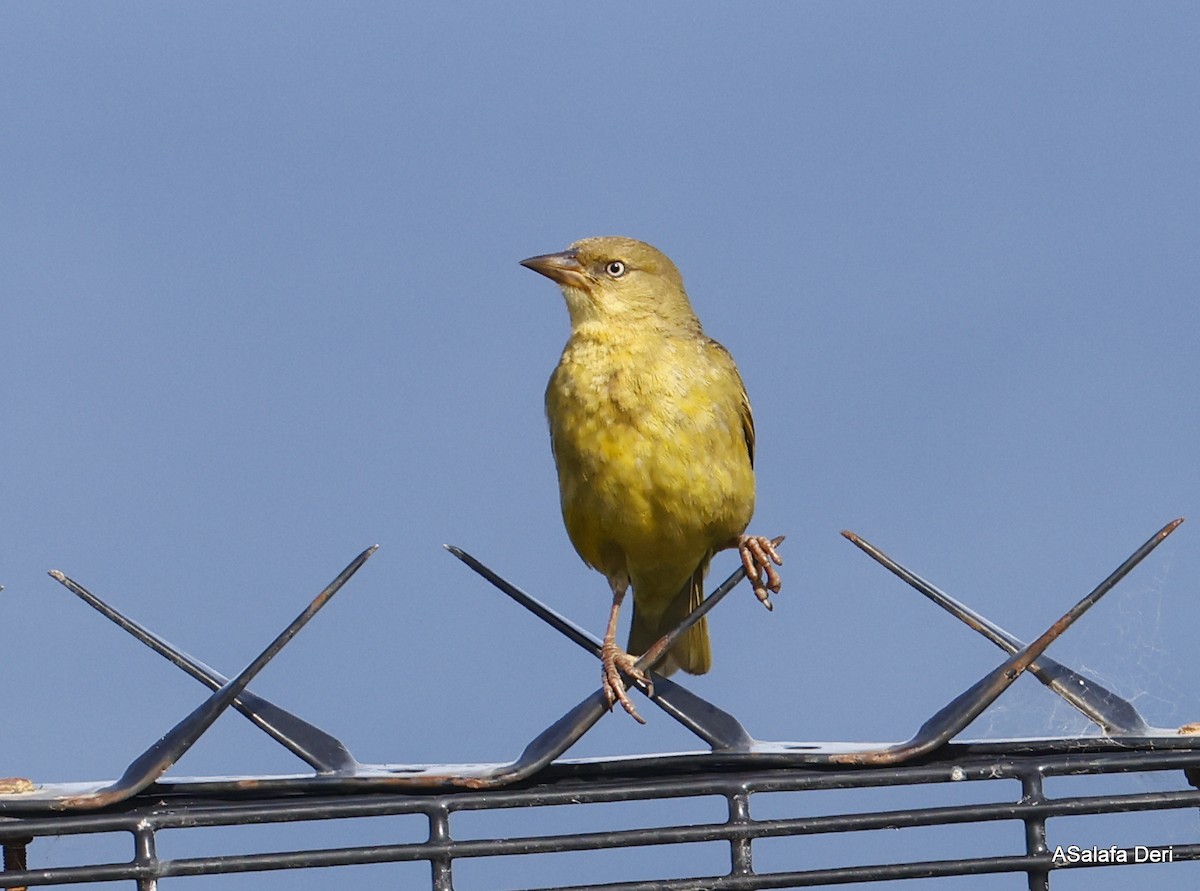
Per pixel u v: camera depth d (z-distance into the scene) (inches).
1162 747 207.9
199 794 201.6
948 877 201.6
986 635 219.3
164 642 211.5
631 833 197.0
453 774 202.1
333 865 193.2
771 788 201.9
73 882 188.9
